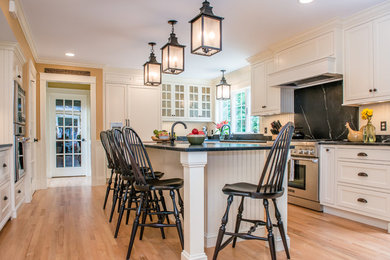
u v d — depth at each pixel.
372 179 2.81
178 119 6.36
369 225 2.86
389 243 2.38
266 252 2.18
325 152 3.29
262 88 4.67
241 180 2.43
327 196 3.26
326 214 3.26
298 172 3.65
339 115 3.76
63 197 4.21
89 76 5.30
